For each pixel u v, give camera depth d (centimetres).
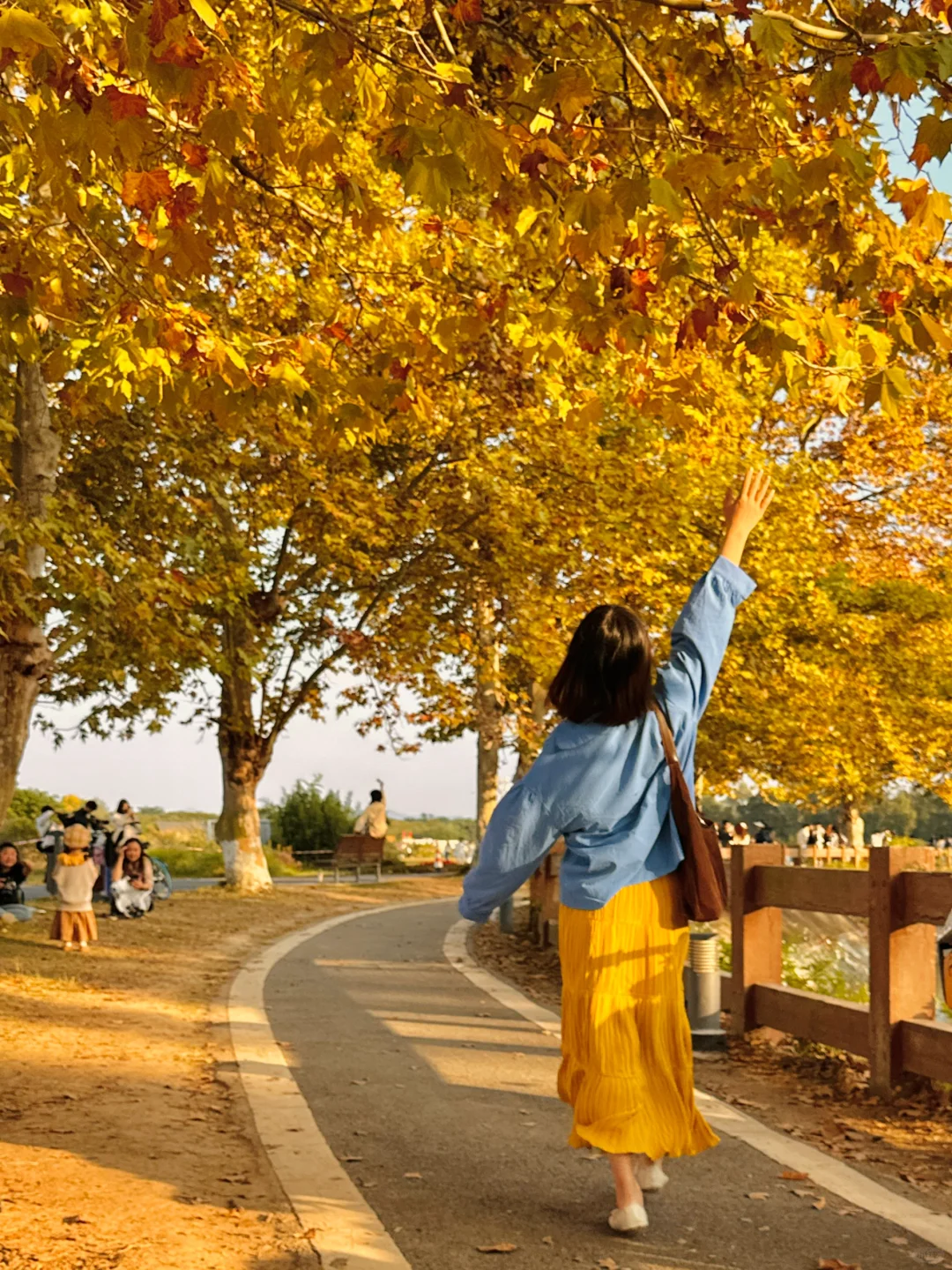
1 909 1708
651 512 1753
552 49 682
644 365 645
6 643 1401
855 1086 674
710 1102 640
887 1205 457
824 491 2536
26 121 418
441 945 1577
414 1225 427
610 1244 408
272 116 469
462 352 1254
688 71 649
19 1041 795
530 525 1764
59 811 2317
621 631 415
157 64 394
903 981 644
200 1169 492
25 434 1353
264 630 2266
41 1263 369
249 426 1595
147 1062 746
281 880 3297
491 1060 762
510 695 2094
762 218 550
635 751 413
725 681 2145
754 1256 399
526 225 588
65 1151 508
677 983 418
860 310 605
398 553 2053
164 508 1631
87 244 585
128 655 1764
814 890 731
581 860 414
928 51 445
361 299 744
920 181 506
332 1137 554
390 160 437
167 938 1605
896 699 2742
